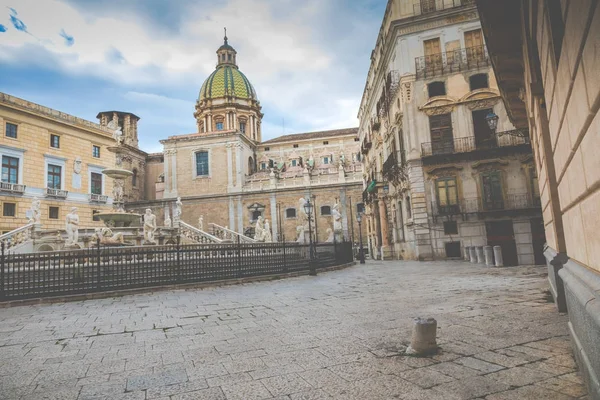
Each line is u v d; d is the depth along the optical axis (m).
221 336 6.30
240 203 57.09
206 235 29.38
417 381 4.02
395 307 8.30
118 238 21.02
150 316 8.24
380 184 34.47
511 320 6.49
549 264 8.24
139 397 3.90
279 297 10.45
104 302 10.53
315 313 7.95
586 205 3.00
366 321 7.00
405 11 27.48
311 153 65.94
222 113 67.88
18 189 35.12
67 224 19.81
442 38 26.20
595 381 2.90
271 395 3.81
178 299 10.63
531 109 7.68
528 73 6.73
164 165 61.06
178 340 6.14
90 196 41.81
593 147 2.44
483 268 17.38
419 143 25.88
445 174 25.03
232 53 75.31
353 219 53.81
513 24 6.10
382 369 4.43
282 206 56.06
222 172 58.94
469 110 25.12
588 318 2.94
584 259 3.35
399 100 27.81
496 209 23.72
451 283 12.09
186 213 58.38
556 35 3.19
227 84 69.38
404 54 26.84
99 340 6.30
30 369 4.89
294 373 4.41
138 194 64.31
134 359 5.20
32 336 6.72
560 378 3.90
